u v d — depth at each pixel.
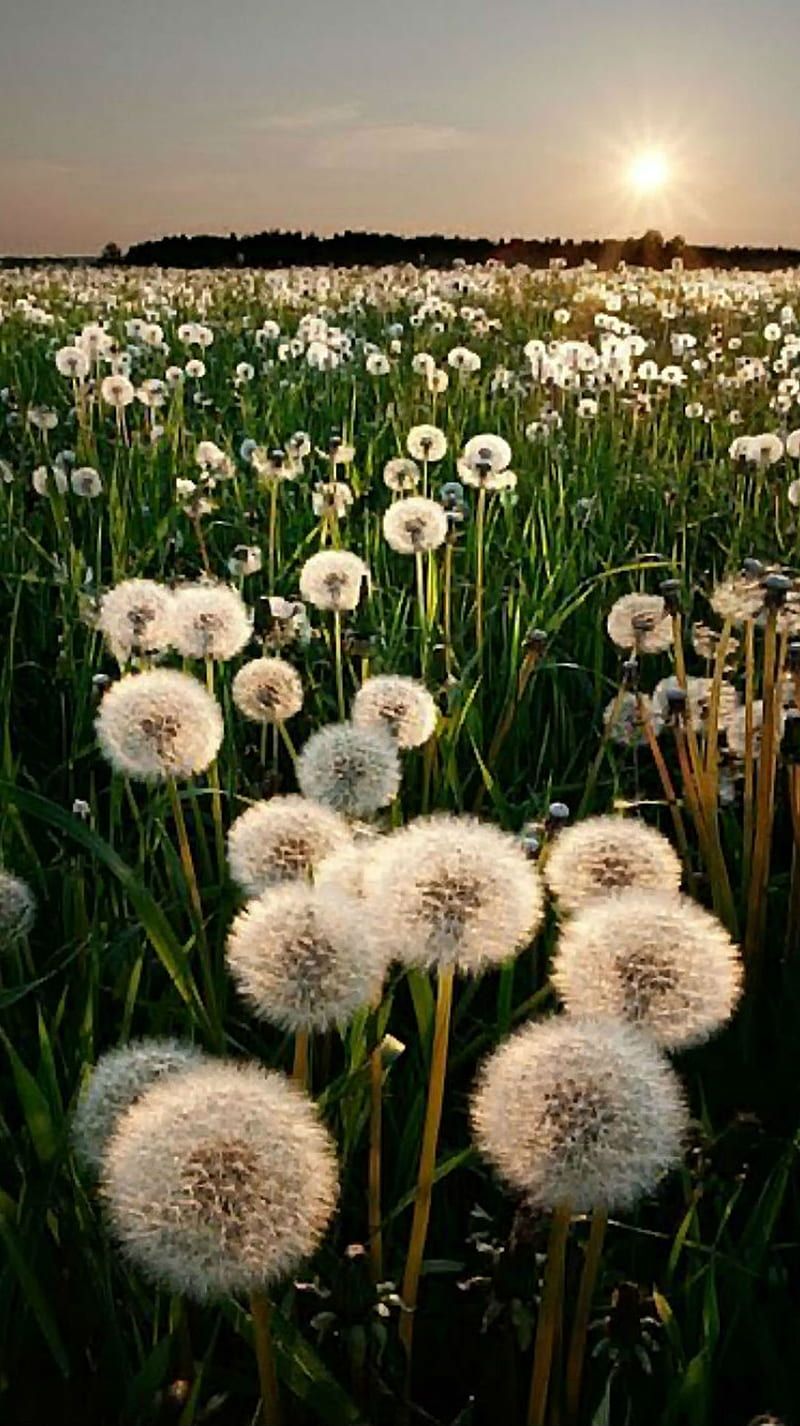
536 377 10.00
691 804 3.54
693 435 9.10
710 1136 2.76
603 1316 2.38
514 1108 1.84
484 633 5.53
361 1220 2.68
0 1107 2.90
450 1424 2.23
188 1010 2.81
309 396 10.90
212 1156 1.69
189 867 2.95
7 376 11.91
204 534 6.93
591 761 4.67
